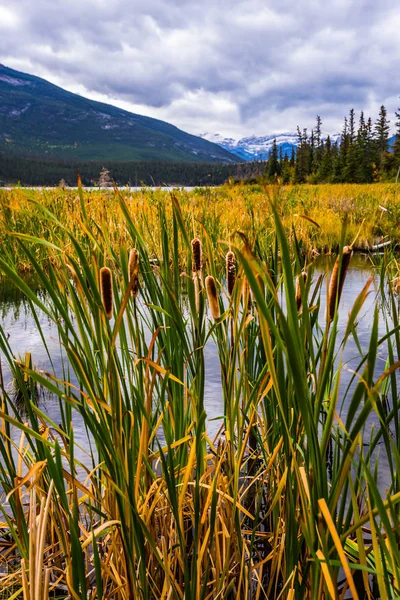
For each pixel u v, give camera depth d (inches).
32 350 191.5
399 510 62.3
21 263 312.5
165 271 85.3
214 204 475.2
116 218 229.9
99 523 93.4
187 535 92.0
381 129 2153.1
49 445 60.7
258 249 109.7
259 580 79.0
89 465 114.0
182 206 380.5
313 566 57.7
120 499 64.1
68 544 74.7
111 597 81.1
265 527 99.4
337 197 652.1
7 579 82.4
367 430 127.4
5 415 56.7
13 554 93.0
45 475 79.0
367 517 49.6
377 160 1893.5
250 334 109.3
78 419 144.3
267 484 105.0
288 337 42.9
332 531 46.8
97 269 74.3
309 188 905.5
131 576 66.0
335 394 51.3
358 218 485.4
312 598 57.1
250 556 79.0
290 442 54.6
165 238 84.5
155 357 113.3
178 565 84.7
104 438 62.4
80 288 68.6
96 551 63.2
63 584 85.5
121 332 75.4
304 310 54.7
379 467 109.2
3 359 180.4
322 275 69.7
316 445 50.6
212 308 62.1
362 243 432.8
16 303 267.4
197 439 62.3
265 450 98.6
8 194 376.2
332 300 52.2
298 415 66.1
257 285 40.5
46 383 58.1
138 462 66.4
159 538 88.5
